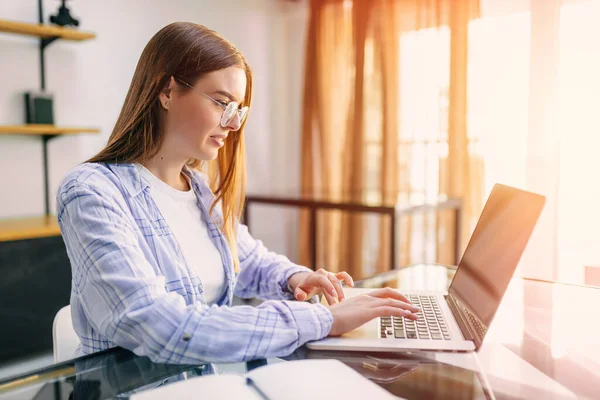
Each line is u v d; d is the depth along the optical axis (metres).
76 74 2.96
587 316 1.09
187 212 1.18
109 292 0.84
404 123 3.41
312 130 3.81
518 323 1.04
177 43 1.04
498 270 0.95
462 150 3.14
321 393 0.68
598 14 2.65
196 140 1.08
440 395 0.70
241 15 3.79
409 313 0.94
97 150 3.09
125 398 0.72
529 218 0.89
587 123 2.72
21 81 2.75
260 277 1.33
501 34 2.98
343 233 3.68
